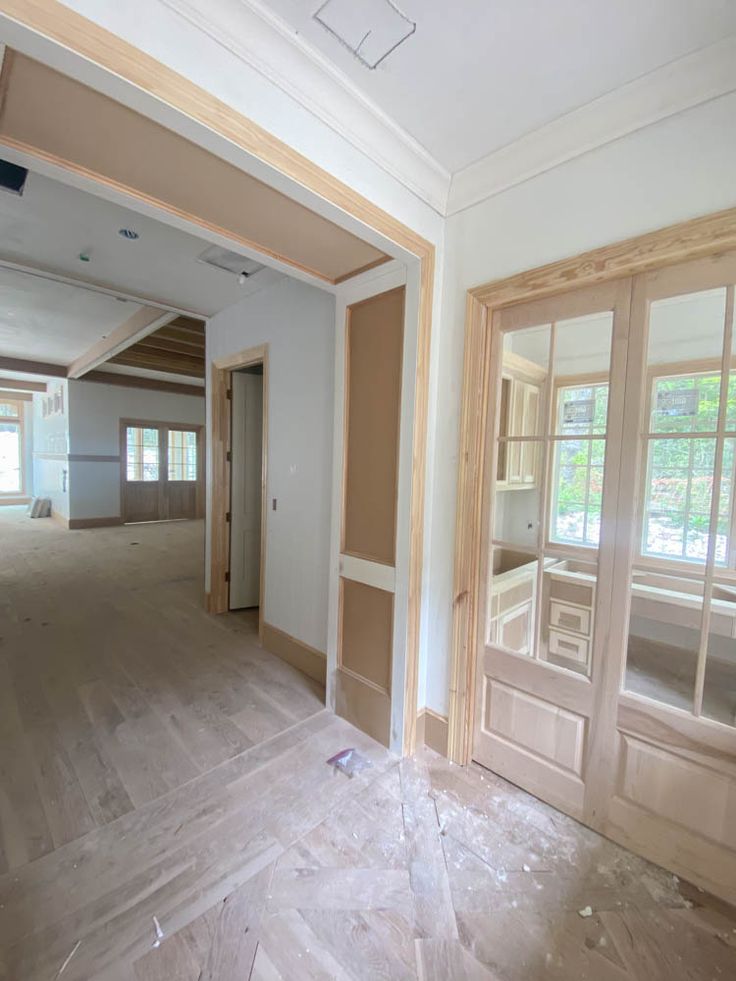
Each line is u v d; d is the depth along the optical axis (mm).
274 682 2762
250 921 1320
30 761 1997
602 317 1650
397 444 2059
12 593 4344
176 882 1437
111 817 1692
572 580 1752
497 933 1310
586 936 1306
